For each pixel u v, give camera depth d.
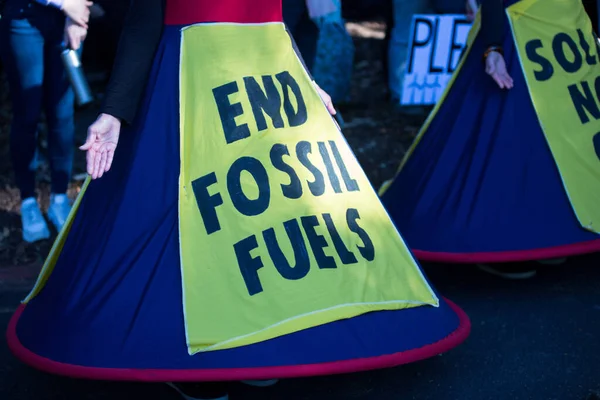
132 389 3.34
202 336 2.91
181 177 3.11
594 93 4.37
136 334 2.94
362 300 3.11
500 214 4.15
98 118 3.08
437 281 4.40
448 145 4.37
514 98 4.24
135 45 3.13
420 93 6.20
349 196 3.30
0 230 4.88
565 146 4.21
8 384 3.40
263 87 3.25
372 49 9.03
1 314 4.02
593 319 3.94
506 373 3.47
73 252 3.29
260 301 2.99
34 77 4.46
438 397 3.30
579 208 4.13
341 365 2.93
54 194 4.88
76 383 3.40
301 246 3.11
